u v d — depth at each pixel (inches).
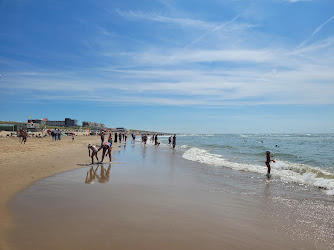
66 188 293.4
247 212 223.3
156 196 265.9
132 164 544.1
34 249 133.7
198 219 196.9
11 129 2329.0
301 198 279.7
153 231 167.0
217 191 306.2
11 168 411.8
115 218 190.4
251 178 405.7
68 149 845.8
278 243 157.3
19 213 197.8
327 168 521.3
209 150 1059.3
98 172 419.8
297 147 1248.8
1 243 140.3
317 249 149.8
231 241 157.3
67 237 151.9
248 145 1418.6
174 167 512.7
